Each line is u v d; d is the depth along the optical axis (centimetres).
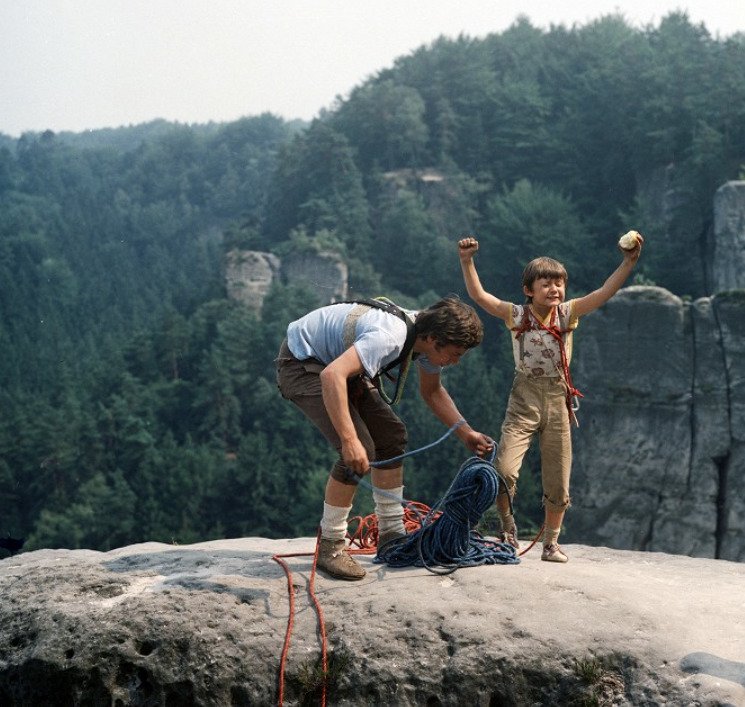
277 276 11644
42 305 17650
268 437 8900
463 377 7881
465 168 13388
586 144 12488
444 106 13650
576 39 15425
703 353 5091
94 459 8881
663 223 10250
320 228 12600
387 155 13700
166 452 8569
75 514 7844
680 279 9481
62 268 19388
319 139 13850
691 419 5112
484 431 7369
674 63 11625
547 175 12688
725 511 5041
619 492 5222
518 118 13250
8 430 9288
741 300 5003
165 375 10606
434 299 10994
